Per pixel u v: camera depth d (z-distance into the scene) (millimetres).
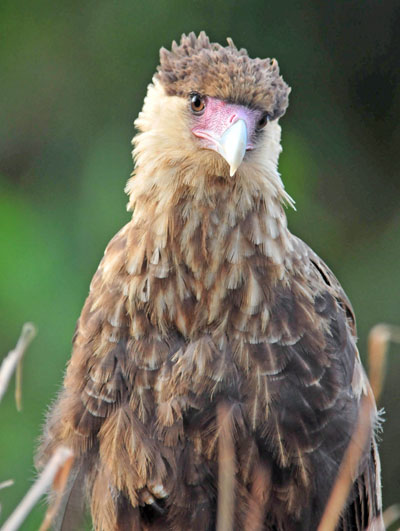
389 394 20359
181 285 11102
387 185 22406
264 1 21281
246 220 11180
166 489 11039
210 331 11078
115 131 20859
